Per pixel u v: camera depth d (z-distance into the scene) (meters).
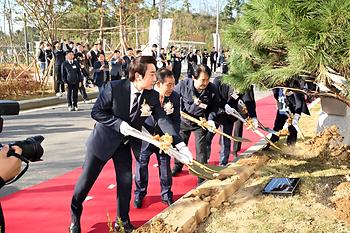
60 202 4.47
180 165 5.38
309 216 3.76
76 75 11.62
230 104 5.43
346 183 4.36
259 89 3.61
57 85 14.70
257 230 3.53
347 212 3.69
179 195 4.73
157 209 4.33
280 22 2.63
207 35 48.94
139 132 3.42
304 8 2.68
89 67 17.55
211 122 4.78
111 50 23.05
